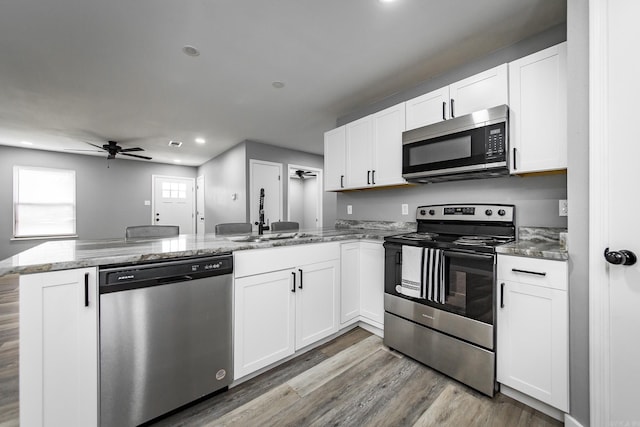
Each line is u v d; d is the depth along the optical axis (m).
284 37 1.93
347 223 3.37
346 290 2.31
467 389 1.62
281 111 3.35
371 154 2.65
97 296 1.17
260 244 1.70
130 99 2.96
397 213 2.81
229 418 1.39
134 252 1.33
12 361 1.91
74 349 1.12
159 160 6.42
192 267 1.42
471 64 2.23
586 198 1.22
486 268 1.56
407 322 1.96
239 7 1.63
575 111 1.25
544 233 1.84
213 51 2.09
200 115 3.46
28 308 1.03
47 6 1.60
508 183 2.03
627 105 1.02
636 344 1.01
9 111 3.26
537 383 1.40
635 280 1.01
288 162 5.29
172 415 1.41
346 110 3.31
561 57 1.55
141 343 1.27
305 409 1.46
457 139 1.93
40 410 1.05
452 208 2.27
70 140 4.57
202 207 6.81
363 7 1.64
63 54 2.11
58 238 5.39
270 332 1.77
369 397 1.55
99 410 1.17
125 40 1.94
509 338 1.50
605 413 1.12
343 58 2.20
